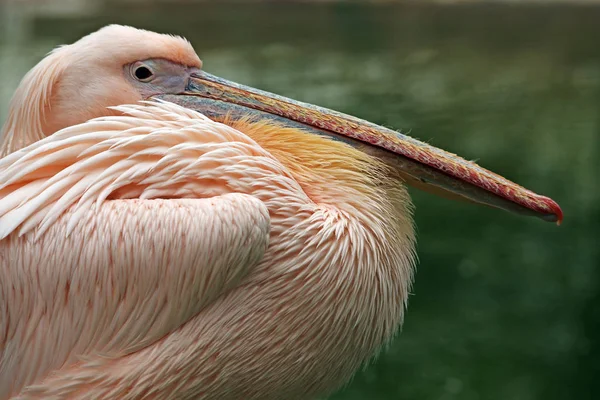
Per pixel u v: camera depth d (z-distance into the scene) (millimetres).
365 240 7062
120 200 6578
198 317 6699
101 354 6656
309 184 7191
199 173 6688
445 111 25625
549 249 19469
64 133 6895
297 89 26281
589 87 28797
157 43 7855
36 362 6719
